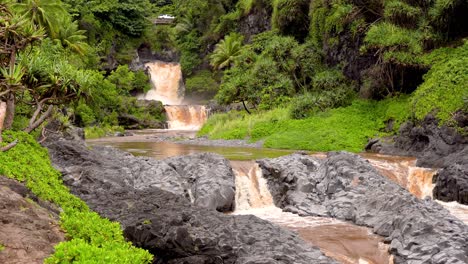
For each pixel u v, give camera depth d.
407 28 29.47
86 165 15.30
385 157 22.34
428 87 23.89
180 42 65.38
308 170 17.34
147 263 6.73
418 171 18.73
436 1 28.66
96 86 41.56
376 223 13.20
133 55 60.50
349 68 33.44
